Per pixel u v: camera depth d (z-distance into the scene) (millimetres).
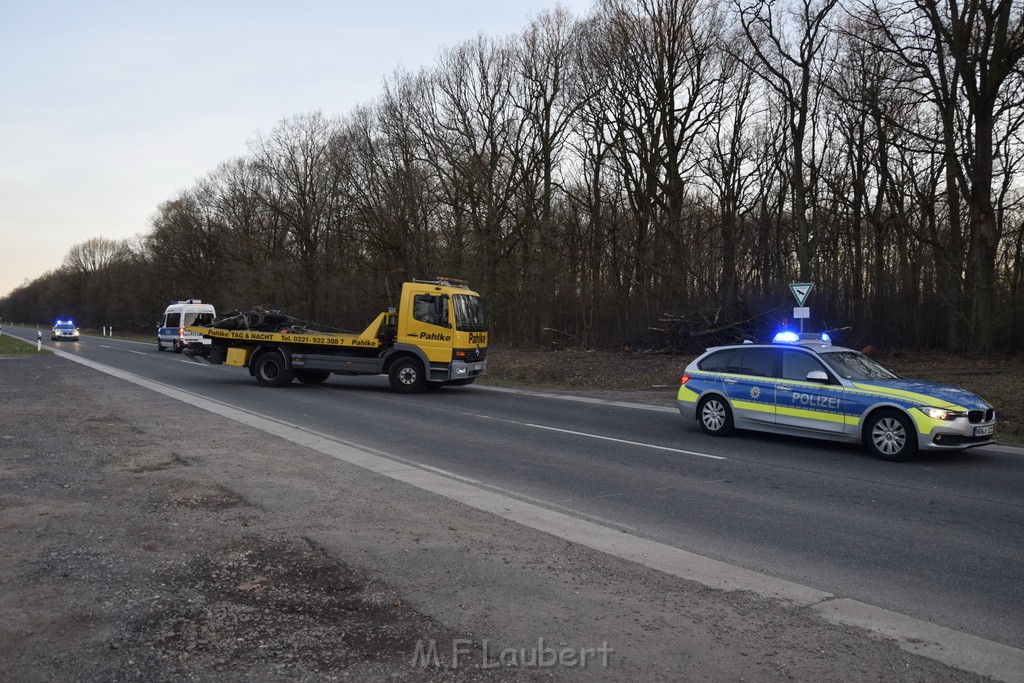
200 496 7715
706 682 3887
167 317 39844
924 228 30156
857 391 11094
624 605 4973
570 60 36531
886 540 6715
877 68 28828
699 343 30062
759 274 33625
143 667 3928
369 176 42250
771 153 36219
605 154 36156
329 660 4070
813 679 3951
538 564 5777
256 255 54969
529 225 36469
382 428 13344
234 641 4289
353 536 6387
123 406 15375
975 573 5816
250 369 21000
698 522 7266
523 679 3879
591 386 23047
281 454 10336
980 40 24766
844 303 30562
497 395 19859
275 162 53406
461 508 7535
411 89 39000
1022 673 4094
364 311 43188
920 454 11203
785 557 6184
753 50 32219
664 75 34438
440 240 37781
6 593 4895
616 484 8961
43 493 7641
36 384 19844
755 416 12336
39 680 3752
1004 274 27516
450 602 4949
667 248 33500
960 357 25875
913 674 4043
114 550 5820
